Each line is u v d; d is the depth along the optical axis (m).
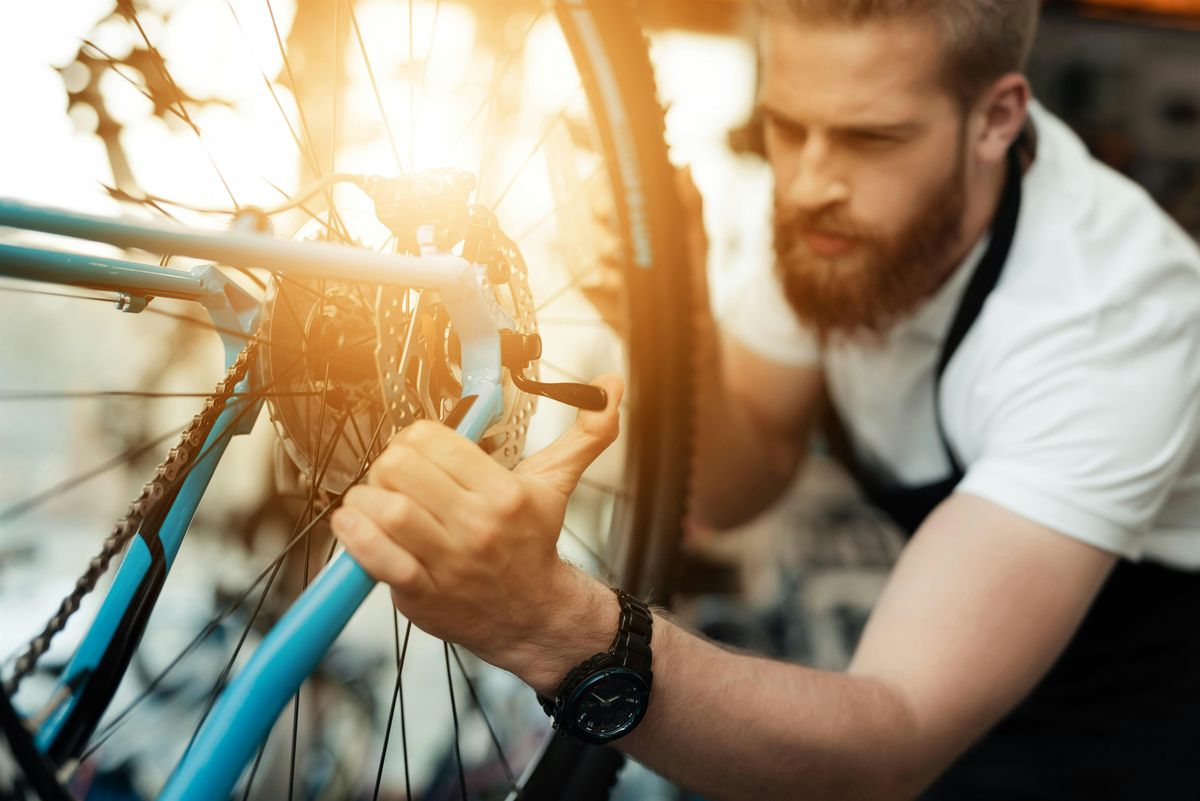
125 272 0.56
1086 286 0.92
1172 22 2.29
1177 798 1.04
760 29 1.00
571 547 1.66
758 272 1.31
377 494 0.52
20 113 1.07
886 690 0.76
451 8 1.34
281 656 0.52
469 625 0.56
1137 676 1.06
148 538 0.60
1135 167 2.32
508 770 0.93
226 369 0.63
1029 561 0.84
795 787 0.71
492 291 0.60
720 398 1.25
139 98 1.13
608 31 1.02
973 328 0.97
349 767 1.61
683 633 0.68
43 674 1.39
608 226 1.11
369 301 0.59
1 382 1.79
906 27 0.88
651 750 0.68
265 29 1.25
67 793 0.49
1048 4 2.28
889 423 1.11
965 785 1.15
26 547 1.88
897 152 0.92
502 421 0.62
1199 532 1.03
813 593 2.21
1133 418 0.87
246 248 0.47
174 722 1.61
